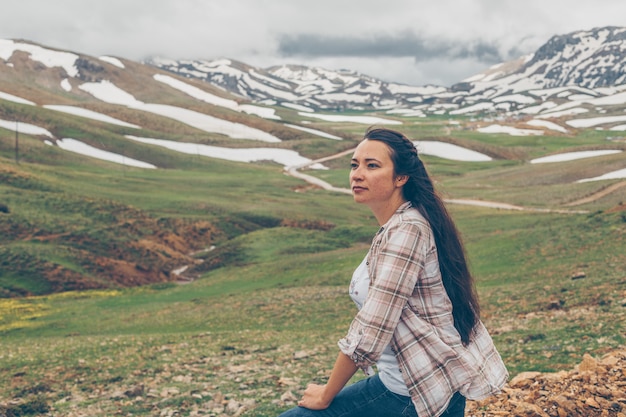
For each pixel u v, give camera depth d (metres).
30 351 24.83
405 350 3.63
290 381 14.30
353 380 13.51
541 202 118.38
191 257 92.50
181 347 22.83
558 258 35.81
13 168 120.31
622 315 17.58
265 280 52.94
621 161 150.38
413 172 3.86
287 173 198.25
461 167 196.50
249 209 116.19
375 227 97.06
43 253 75.50
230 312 35.34
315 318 29.92
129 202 115.12
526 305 23.61
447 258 3.79
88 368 19.48
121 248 86.12
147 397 14.27
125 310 44.44
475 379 3.69
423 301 3.72
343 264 52.84
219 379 15.62
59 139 196.88
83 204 101.38
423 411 3.58
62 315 46.00
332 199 138.88
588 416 6.63
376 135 3.91
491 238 46.03
